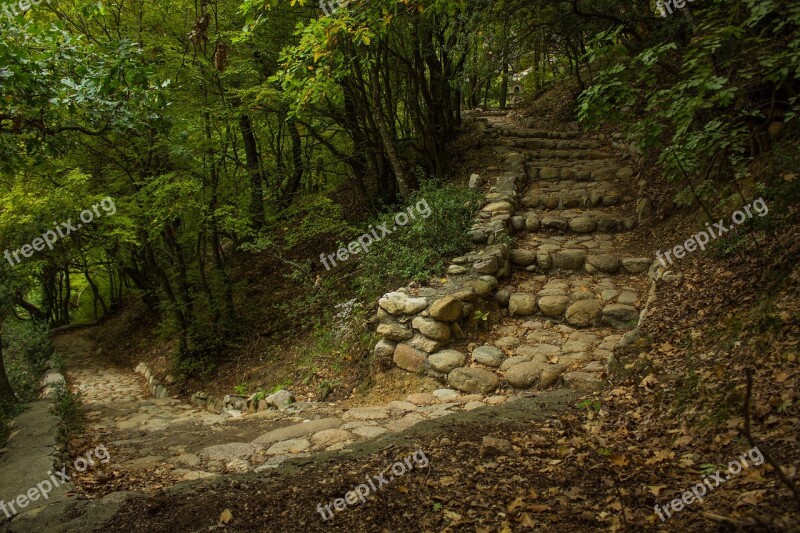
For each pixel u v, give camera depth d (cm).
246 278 1172
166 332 1104
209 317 1023
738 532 185
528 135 1219
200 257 1003
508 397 478
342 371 662
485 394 506
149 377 1110
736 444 258
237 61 922
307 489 293
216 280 1023
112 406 787
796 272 372
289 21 923
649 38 778
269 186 1109
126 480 363
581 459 294
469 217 827
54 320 2203
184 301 1007
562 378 480
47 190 850
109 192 930
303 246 1143
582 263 711
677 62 761
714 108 539
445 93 1209
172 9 911
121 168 929
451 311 591
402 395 551
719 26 407
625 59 507
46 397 643
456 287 655
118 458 425
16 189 828
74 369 1309
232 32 802
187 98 892
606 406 374
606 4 798
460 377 527
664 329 451
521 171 1004
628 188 905
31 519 283
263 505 278
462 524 239
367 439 404
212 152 929
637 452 293
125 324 1677
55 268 1577
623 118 464
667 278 544
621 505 235
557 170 1013
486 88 1897
